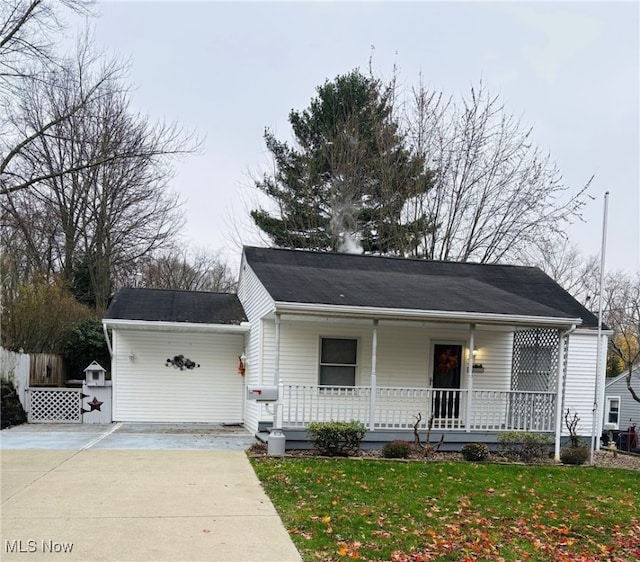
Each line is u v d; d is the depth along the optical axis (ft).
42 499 18.86
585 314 40.60
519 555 15.62
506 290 43.29
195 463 25.89
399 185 73.92
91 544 14.65
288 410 33.01
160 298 46.47
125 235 73.61
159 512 17.72
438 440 33.60
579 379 39.29
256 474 23.91
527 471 28.19
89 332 51.47
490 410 38.27
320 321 34.81
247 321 42.52
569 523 19.22
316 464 26.78
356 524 17.29
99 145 61.87
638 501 23.15
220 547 14.79
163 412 42.65
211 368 43.65
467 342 38.83
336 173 76.64
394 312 31.37
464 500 21.29
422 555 14.97
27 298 48.19
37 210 65.57
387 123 75.36
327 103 79.10
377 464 27.58
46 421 40.57
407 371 37.91
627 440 65.26
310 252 45.19
